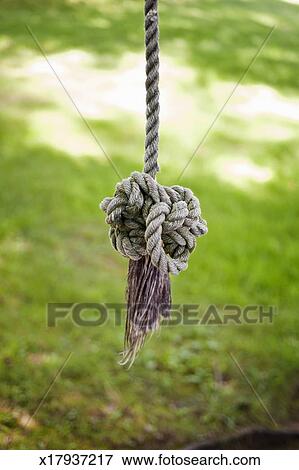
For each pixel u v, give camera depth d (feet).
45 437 7.63
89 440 7.68
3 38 16.87
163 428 7.91
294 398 8.48
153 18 3.87
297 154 13.43
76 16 18.13
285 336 9.45
